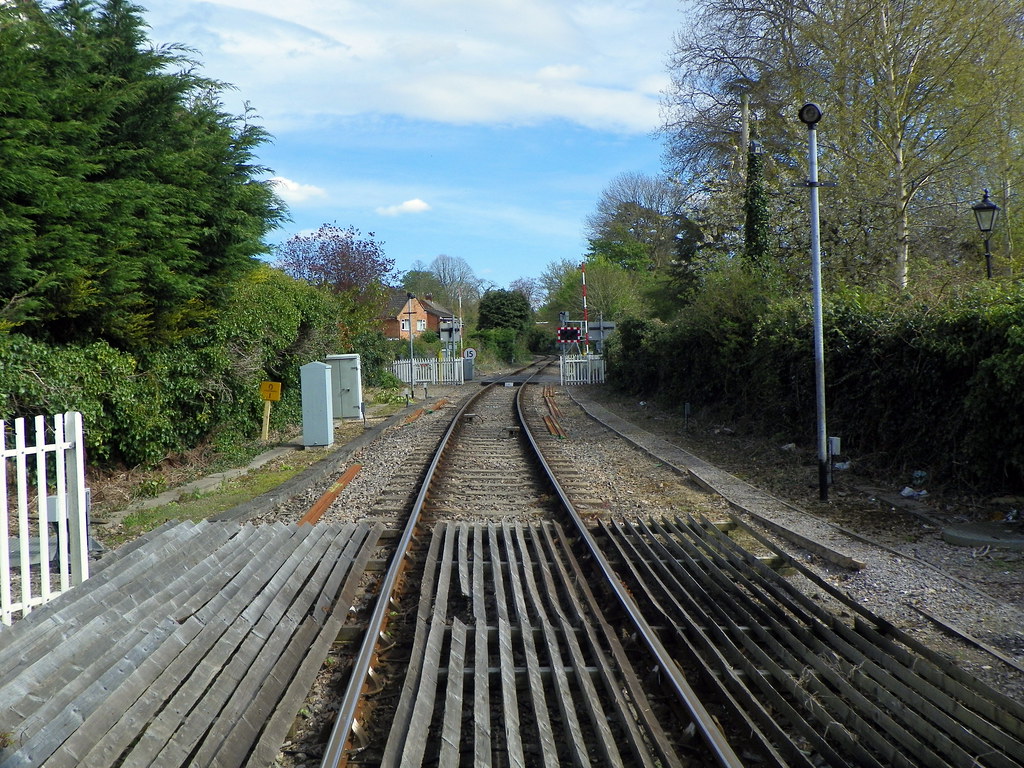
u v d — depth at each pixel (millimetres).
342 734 4180
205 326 14406
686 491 11172
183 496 11156
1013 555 7484
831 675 4852
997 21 15875
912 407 10641
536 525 8898
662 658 4996
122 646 4973
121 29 12453
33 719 4023
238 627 5562
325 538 8180
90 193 10414
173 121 13086
